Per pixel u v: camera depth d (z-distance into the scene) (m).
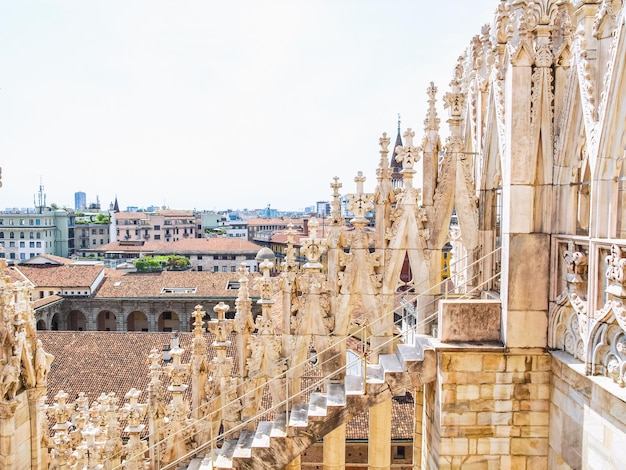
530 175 12.03
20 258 161.00
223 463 13.76
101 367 38.72
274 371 15.77
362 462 31.22
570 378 11.12
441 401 12.27
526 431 12.22
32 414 13.06
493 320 12.48
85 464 16.19
